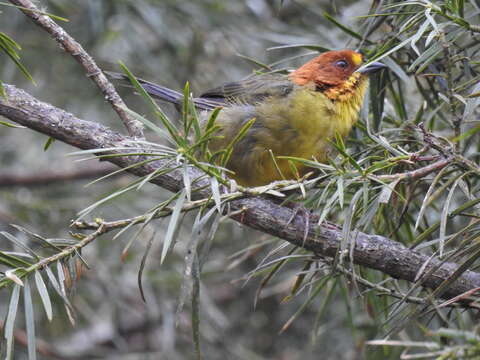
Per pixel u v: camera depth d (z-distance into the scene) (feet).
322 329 37.96
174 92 32.07
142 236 43.50
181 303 18.99
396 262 22.81
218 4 45.44
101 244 43.55
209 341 43.70
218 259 44.32
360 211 22.65
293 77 30.73
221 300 47.47
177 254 43.45
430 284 22.65
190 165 20.29
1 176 45.50
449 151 20.70
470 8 30.78
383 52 24.49
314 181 20.47
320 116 29.30
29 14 25.49
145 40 46.26
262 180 29.99
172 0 44.88
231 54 45.78
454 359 15.79
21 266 19.95
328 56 30.27
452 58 22.62
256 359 43.29
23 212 43.70
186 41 45.44
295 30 43.04
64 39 25.59
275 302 45.70
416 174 20.40
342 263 21.75
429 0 24.63
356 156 25.50
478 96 20.97
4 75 43.88
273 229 23.63
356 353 37.47
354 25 38.63
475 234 20.53
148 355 43.55
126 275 43.21
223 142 29.91
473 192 22.34
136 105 43.86
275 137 29.30
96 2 41.45
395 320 22.38
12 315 18.74
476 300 19.86
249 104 30.17
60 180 46.11
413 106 31.14
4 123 20.86
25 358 41.83
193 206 20.49
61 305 40.98
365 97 27.14
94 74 25.72
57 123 24.47
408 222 25.81
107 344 47.62
